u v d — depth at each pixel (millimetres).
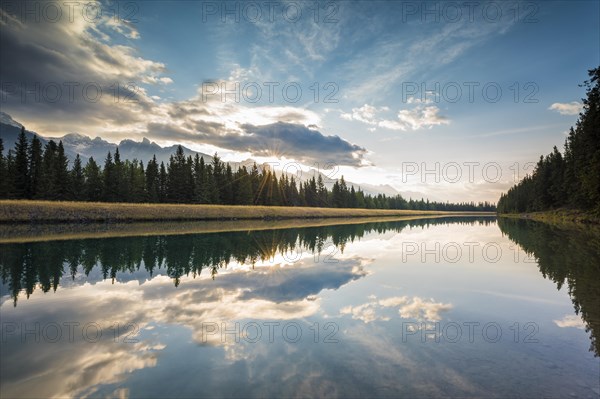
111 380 4770
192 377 4820
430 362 5281
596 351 5711
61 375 4938
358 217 88812
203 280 12016
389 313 8000
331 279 12133
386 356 5512
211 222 48156
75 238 24953
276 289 10617
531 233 31688
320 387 4484
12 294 10109
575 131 55094
